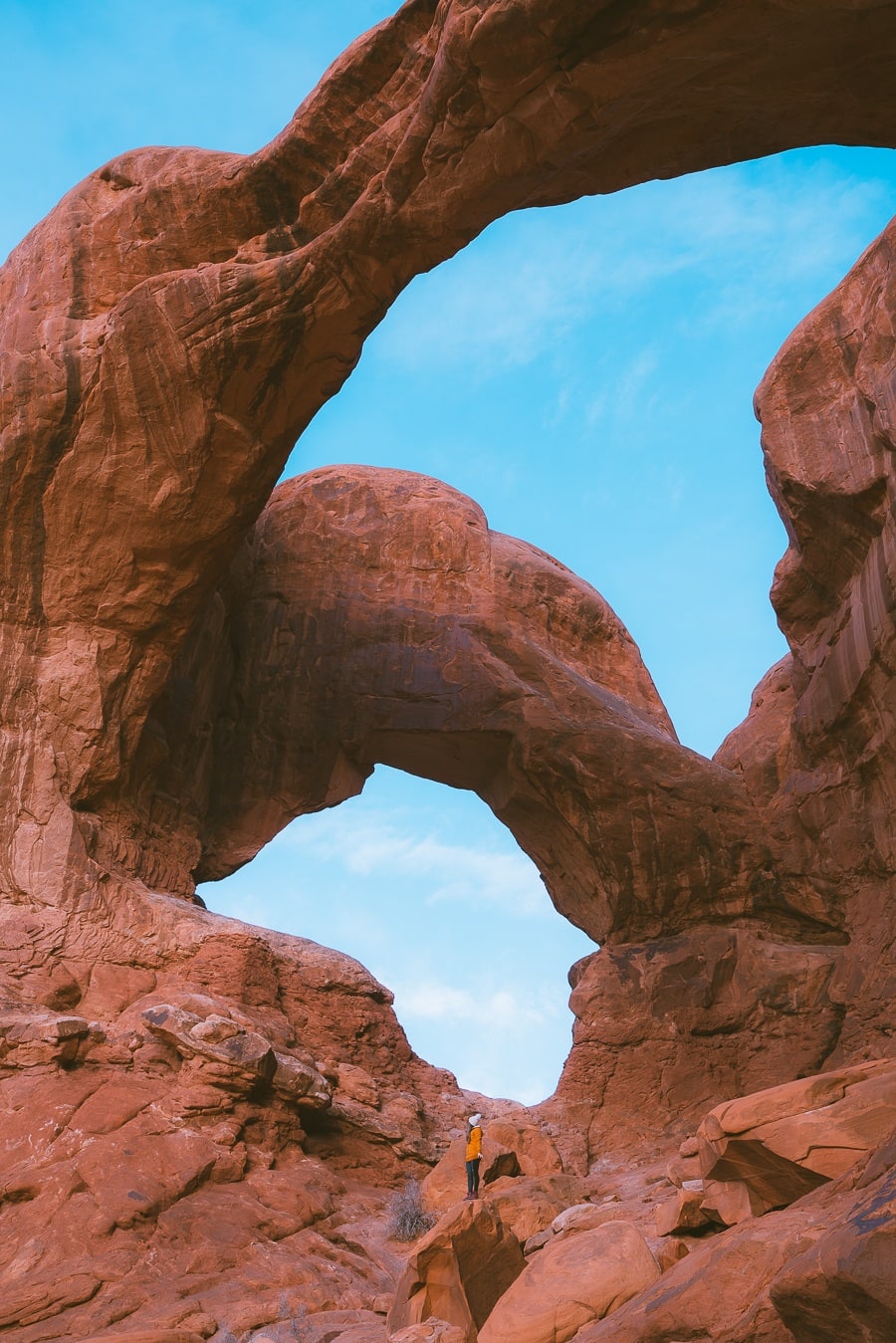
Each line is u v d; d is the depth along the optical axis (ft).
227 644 79.20
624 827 76.43
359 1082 60.34
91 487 61.82
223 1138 51.60
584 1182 59.52
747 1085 69.31
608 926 77.30
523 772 78.59
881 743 65.46
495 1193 50.39
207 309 58.08
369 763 81.87
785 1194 35.86
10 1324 42.04
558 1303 34.40
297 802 78.02
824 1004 70.13
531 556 88.53
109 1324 41.57
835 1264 25.11
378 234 54.13
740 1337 28.50
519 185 51.03
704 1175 38.22
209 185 60.70
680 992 72.02
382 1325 41.06
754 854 75.46
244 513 62.85
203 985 59.57
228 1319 41.98
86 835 62.59
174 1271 45.09
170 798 70.59
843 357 65.46
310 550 83.76
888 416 58.70
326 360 59.21
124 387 60.34
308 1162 54.24
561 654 86.07
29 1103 50.75
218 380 59.16
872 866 69.26
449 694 79.61
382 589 83.20
